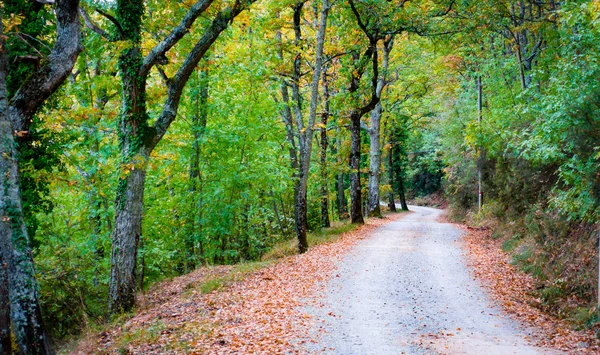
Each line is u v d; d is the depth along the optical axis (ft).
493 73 84.64
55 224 53.01
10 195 23.39
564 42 42.70
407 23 66.13
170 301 39.58
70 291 43.09
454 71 102.06
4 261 22.03
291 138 80.59
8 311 21.89
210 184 59.31
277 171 64.64
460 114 107.86
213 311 33.35
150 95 43.14
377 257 55.31
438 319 32.14
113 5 44.52
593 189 37.19
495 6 64.85
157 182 59.57
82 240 52.44
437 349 26.00
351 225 85.66
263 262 54.65
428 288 41.01
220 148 60.18
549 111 38.93
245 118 61.36
